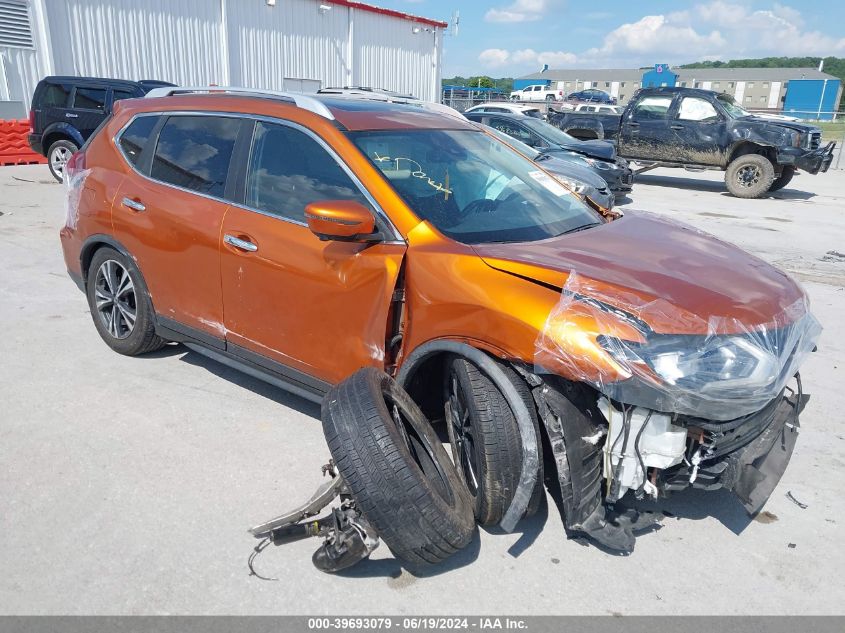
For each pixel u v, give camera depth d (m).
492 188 3.49
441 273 2.79
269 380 3.69
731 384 2.42
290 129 3.45
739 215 11.77
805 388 4.48
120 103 4.46
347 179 3.18
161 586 2.54
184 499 3.06
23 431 3.59
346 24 23.80
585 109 18.67
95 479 3.19
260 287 3.40
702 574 2.72
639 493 2.56
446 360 2.91
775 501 3.23
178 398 4.02
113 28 17.20
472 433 2.71
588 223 3.61
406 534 2.44
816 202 13.84
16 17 15.30
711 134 14.59
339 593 2.55
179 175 3.88
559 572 2.70
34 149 12.67
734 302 2.65
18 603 2.44
